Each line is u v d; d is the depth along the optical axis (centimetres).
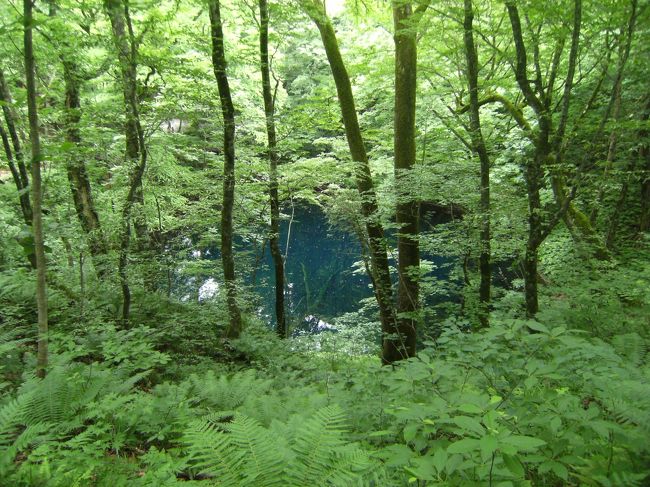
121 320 644
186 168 945
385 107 1035
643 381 228
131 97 581
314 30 1145
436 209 1780
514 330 257
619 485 146
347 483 153
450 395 225
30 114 325
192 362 617
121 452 288
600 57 578
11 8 527
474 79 593
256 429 175
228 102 671
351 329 867
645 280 601
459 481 152
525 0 497
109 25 703
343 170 821
